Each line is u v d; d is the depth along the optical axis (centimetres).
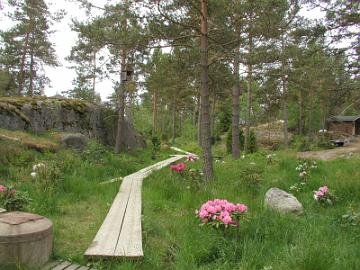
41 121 1472
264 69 1777
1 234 379
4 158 928
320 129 4506
